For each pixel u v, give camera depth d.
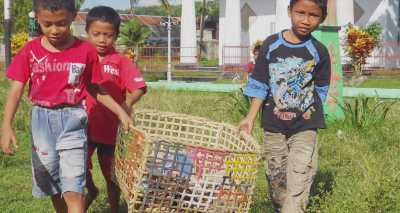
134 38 21.06
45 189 3.37
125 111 3.64
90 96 3.82
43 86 3.27
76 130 3.29
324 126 3.71
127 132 3.31
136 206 3.20
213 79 18.23
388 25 20.14
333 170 5.02
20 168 5.41
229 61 20.00
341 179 4.64
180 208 3.20
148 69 19.78
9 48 17.77
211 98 10.75
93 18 3.87
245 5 22.97
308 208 3.88
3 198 4.44
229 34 20.41
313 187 4.45
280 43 3.70
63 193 3.26
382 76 17.38
